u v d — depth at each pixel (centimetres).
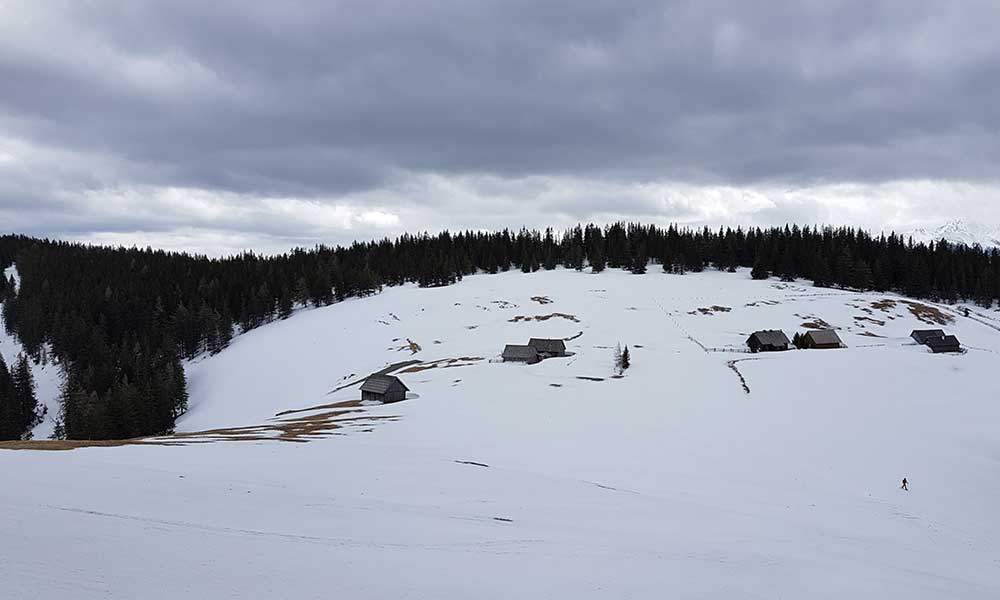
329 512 2442
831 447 4528
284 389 9231
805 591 2033
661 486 3494
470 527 2402
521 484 3281
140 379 9100
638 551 2245
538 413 5609
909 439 4759
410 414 5766
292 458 3550
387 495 2853
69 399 8425
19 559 1628
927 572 2456
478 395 6531
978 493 3781
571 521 2645
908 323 11181
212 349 12312
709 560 2230
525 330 11031
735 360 7950
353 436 4697
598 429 4978
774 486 3672
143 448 3675
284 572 1755
